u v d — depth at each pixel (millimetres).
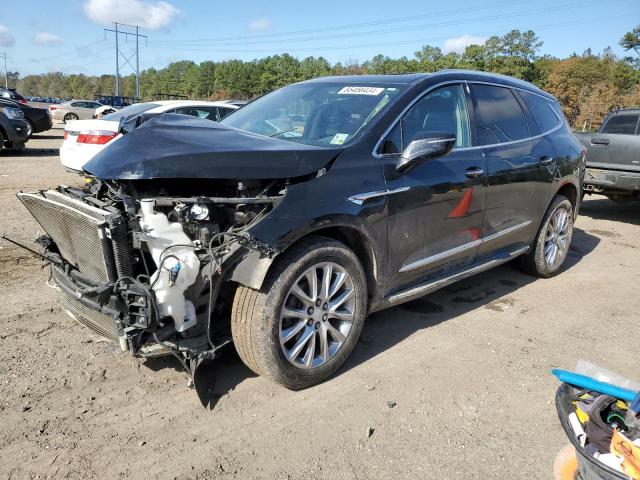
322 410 3059
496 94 4680
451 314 4504
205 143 3119
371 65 91250
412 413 3062
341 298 3305
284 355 3059
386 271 3580
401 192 3514
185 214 2889
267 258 2852
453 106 4168
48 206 2959
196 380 3273
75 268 3158
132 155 2990
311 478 2535
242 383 3295
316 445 2762
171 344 2889
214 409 3031
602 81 62406
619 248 6969
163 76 147250
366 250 3443
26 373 3303
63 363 3441
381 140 3533
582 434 2182
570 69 63719
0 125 13781
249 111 4383
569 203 5492
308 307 3145
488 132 4422
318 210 3057
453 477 2574
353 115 3723
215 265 2814
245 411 3025
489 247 4516
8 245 5805
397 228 3547
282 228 2893
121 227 2684
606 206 10000
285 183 3137
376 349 3816
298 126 3836
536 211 4992
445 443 2818
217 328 3195
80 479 2473
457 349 3857
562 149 5270
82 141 8906
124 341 2764
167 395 3146
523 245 5070
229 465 2600
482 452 2758
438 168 3816
